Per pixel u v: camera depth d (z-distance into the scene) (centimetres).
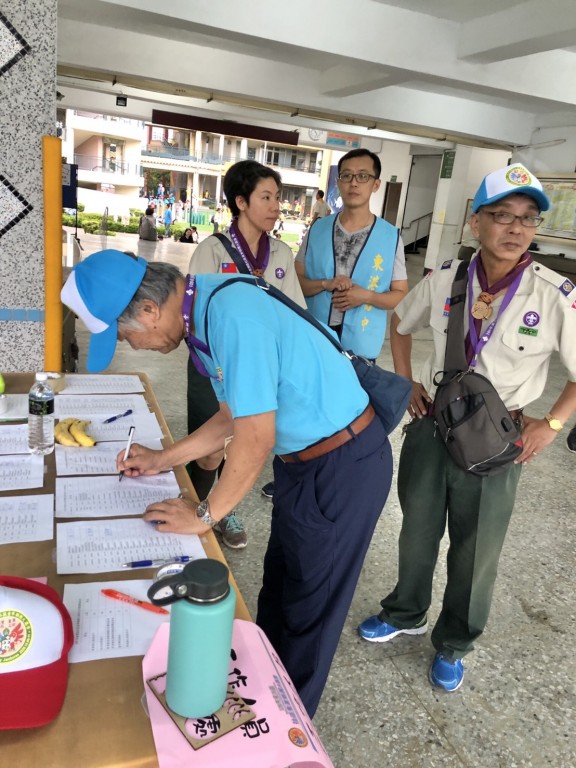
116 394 192
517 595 233
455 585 178
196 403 230
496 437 153
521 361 158
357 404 128
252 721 78
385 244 253
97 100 1076
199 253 218
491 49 495
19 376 202
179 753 72
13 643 76
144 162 2606
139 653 86
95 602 96
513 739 168
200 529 118
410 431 183
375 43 511
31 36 205
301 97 786
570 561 260
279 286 231
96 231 1638
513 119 893
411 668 190
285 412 122
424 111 838
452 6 486
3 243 226
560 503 313
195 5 457
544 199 143
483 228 151
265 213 218
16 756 69
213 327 108
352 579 137
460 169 1130
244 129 1140
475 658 197
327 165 2230
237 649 89
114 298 106
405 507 185
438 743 164
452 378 160
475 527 167
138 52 702
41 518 118
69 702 77
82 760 69
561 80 598
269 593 161
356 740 162
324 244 261
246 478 112
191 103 950
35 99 213
